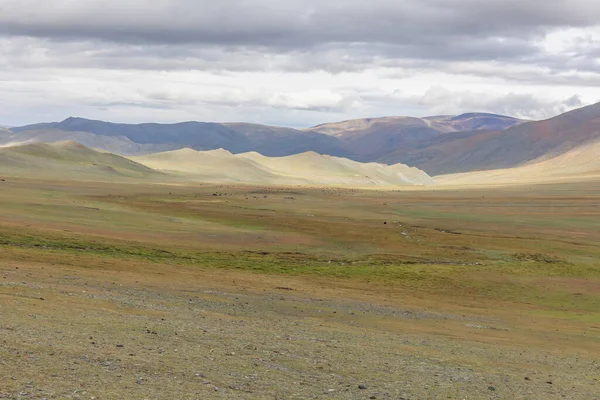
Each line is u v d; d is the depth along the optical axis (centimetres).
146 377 2131
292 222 14962
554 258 10469
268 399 2012
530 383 2741
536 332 4884
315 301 5444
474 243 12144
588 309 6762
